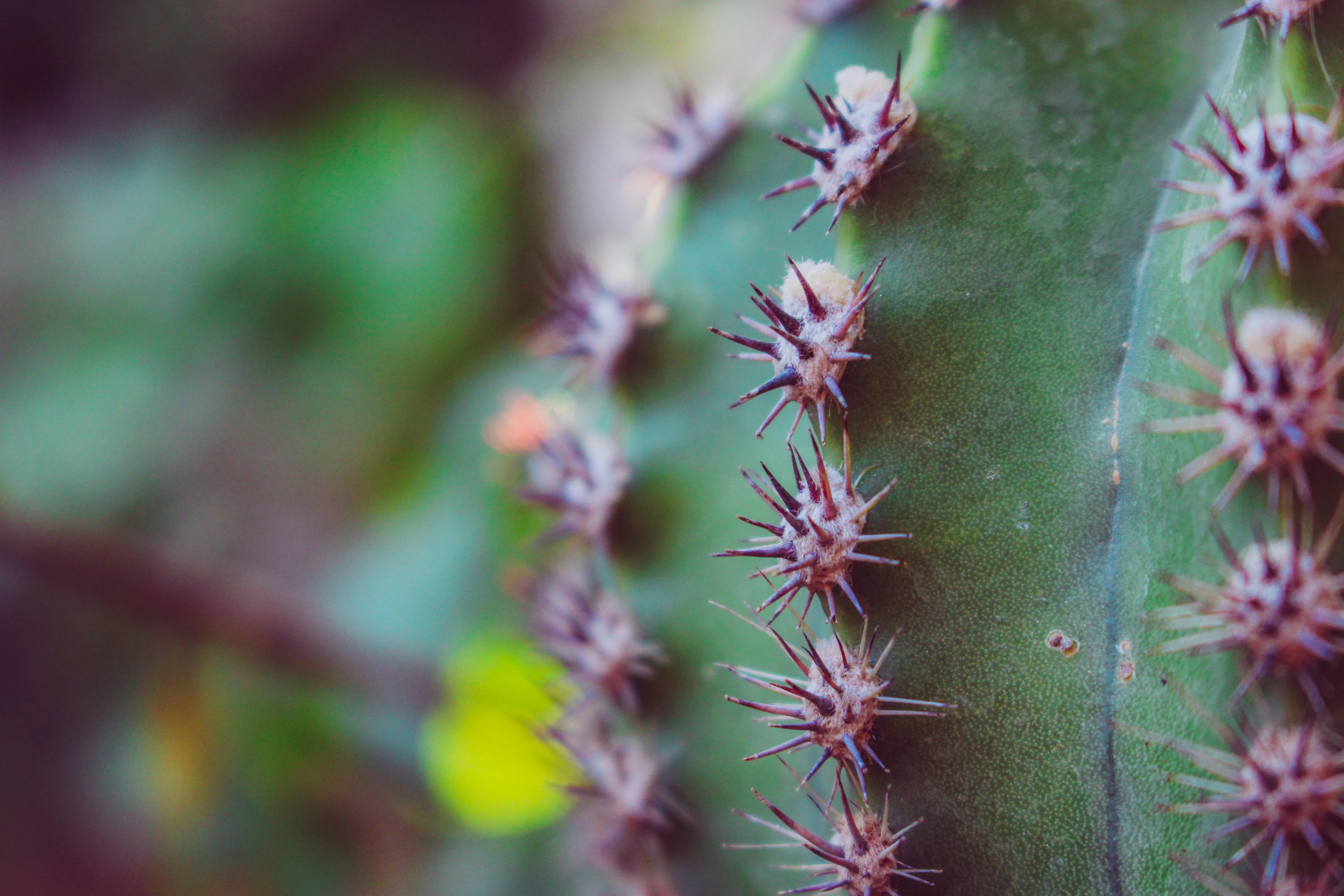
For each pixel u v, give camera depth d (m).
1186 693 0.17
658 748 0.20
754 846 0.18
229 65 0.49
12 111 0.50
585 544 0.22
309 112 0.47
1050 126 0.18
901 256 0.18
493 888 0.29
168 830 0.33
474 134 0.43
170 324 0.41
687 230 0.22
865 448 0.18
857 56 0.21
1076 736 0.17
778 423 0.20
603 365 0.21
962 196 0.18
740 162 0.22
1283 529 0.16
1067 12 0.18
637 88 0.44
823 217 0.21
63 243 0.44
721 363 0.21
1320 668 0.16
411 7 0.49
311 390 0.39
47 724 0.35
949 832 0.17
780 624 0.19
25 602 0.36
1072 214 0.18
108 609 0.33
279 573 0.37
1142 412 0.17
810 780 0.19
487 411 0.36
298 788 0.32
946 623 0.17
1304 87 0.17
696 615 0.20
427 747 0.30
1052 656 0.17
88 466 0.38
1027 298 0.18
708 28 0.45
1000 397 0.18
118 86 0.50
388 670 0.31
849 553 0.18
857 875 0.17
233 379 0.40
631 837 0.21
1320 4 0.17
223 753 0.33
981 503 0.17
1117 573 0.17
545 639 0.23
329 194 0.42
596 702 0.21
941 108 0.18
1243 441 0.16
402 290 0.40
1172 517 0.17
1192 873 0.16
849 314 0.18
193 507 0.38
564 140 0.44
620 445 0.21
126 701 0.35
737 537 0.20
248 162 0.44
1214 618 0.16
